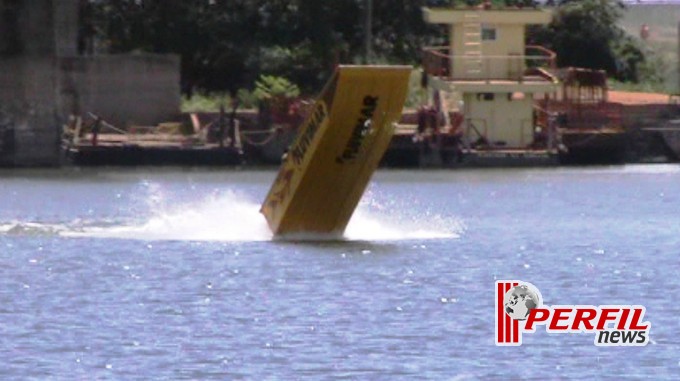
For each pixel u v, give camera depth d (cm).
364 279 10069
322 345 8125
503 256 11312
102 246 11606
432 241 11981
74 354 7956
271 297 9469
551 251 11731
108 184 19000
